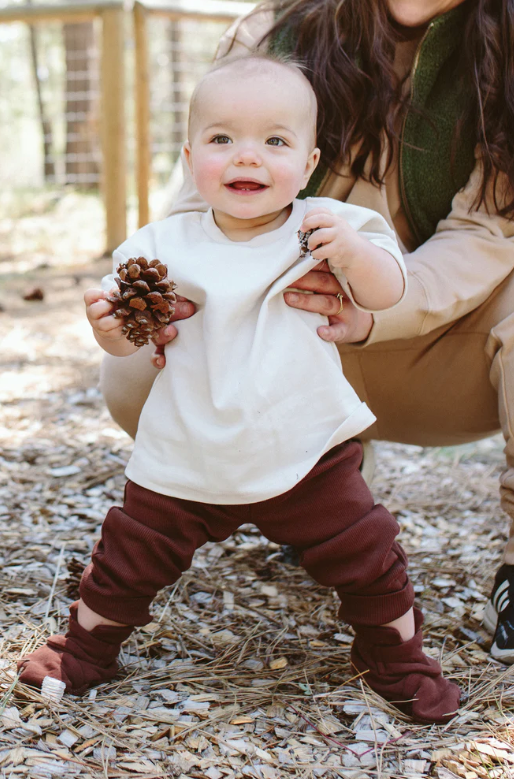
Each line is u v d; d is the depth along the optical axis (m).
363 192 1.82
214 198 1.44
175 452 1.44
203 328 1.44
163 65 12.10
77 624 1.48
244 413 1.38
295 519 1.44
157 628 1.73
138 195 5.72
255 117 1.40
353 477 1.46
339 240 1.37
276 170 1.41
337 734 1.41
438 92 1.82
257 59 1.47
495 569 2.08
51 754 1.31
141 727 1.39
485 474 2.82
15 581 1.89
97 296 1.41
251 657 1.65
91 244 6.48
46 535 2.15
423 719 1.44
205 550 2.14
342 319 1.55
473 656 1.68
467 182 1.82
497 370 1.73
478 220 1.79
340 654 1.67
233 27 2.00
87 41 9.59
